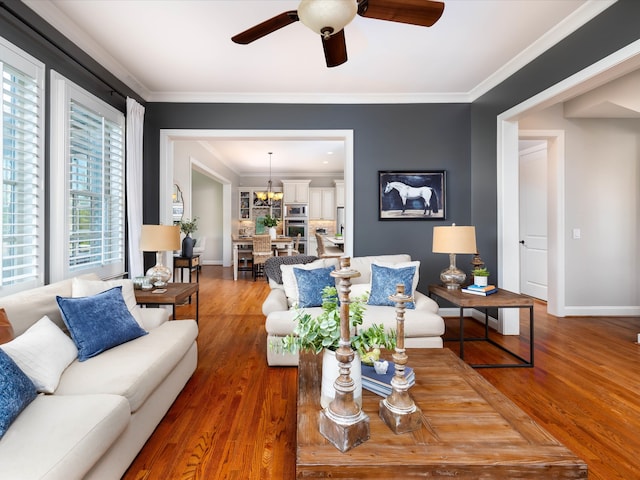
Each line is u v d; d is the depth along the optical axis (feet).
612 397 7.21
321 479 3.42
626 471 5.04
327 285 9.57
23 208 7.31
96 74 9.80
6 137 6.64
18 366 4.44
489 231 12.22
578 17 8.05
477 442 3.76
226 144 21.83
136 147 11.34
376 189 13.28
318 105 13.11
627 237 13.62
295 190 31.37
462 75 11.41
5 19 6.71
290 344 4.51
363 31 8.73
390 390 4.71
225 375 8.37
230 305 15.62
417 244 13.34
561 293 13.67
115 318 6.55
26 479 3.14
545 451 3.61
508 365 8.76
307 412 4.40
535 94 9.77
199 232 31.17
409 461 3.45
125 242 11.36
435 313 9.31
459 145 13.29
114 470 4.54
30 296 5.97
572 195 13.62
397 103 13.19
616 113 13.09
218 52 9.73
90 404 4.33
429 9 5.42
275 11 7.86
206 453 5.46
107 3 7.55
